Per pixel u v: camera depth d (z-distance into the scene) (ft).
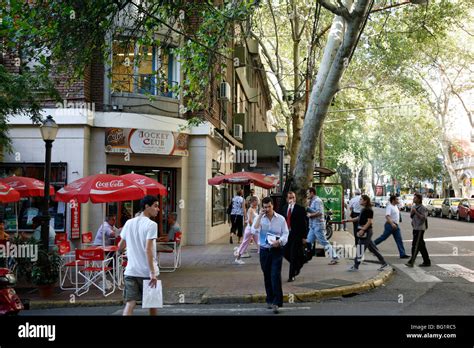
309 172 44.96
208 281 35.99
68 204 52.54
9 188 36.91
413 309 27.86
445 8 54.54
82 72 37.91
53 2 34.55
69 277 39.27
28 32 34.27
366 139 197.26
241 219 63.41
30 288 35.32
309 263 44.47
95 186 34.42
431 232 82.33
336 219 69.72
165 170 61.16
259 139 93.66
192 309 28.48
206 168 62.75
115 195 34.17
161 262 46.24
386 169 240.94
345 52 37.96
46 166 35.96
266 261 27.71
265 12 76.59
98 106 55.67
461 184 193.57
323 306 29.07
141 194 34.60
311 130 44.11
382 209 207.21
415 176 207.21
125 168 58.03
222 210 77.82
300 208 35.99
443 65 122.11
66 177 52.85
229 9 39.14
